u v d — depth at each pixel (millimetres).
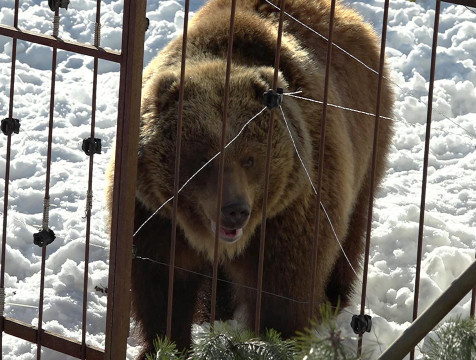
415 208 11969
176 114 8453
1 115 14242
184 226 8773
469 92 15297
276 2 10148
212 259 8961
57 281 10312
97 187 12547
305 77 8891
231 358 5156
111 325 7230
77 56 16188
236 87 8516
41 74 15578
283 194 8523
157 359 5641
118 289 7156
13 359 8742
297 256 8570
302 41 9812
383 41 6891
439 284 10453
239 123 8375
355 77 10336
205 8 10477
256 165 8445
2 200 12109
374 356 9000
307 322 8609
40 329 7668
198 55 9172
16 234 11234
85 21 16719
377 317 9383
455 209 12578
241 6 10156
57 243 11211
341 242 9164
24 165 12977
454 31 16938
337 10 10836
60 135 13852
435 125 14688
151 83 8836
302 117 8648
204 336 5398
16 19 7562
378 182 11016
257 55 9148
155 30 16656
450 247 10836
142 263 8766
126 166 6938
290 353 5285
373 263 10992
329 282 10445
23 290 10109
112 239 7121
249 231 8695
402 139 14312
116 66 16031
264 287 8742
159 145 8484
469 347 4945
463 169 13641
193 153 8398
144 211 8672
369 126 10477
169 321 7352
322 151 7176
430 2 17844
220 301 10133
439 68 16062
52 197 12305
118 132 6934
